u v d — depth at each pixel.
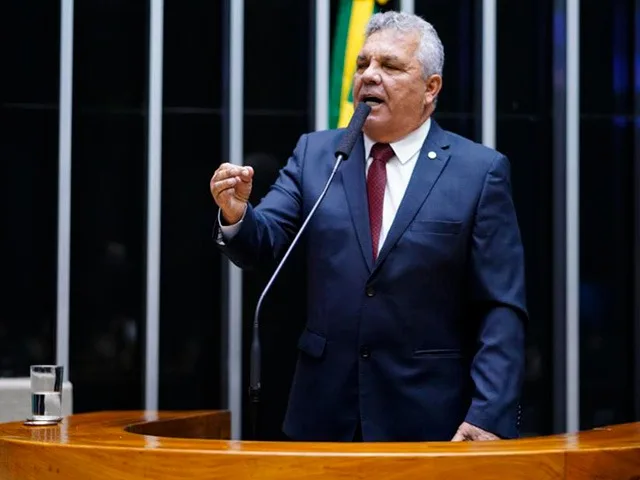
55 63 14.62
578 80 14.95
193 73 14.83
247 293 14.64
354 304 9.33
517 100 15.19
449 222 9.38
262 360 14.60
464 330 9.67
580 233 15.15
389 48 9.47
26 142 14.55
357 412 9.29
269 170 14.87
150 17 14.47
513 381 9.13
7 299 14.45
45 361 14.47
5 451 7.79
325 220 9.51
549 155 15.20
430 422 9.23
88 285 14.59
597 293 15.13
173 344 14.64
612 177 15.19
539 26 15.20
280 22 14.96
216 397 14.70
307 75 14.98
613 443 7.32
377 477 6.61
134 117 14.73
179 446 7.09
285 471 6.65
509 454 6.72
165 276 14.67
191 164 14.77
